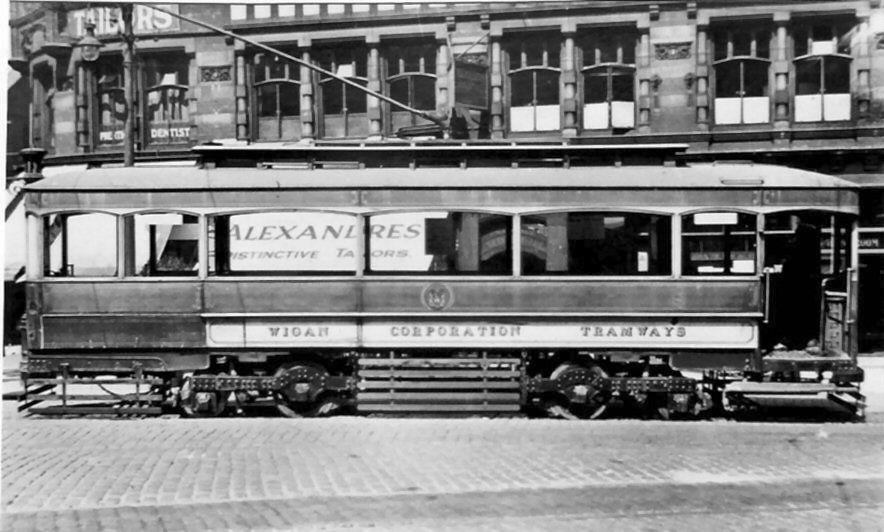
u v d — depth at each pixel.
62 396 10.96
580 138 18.25
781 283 11.59
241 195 11.05
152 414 11.27
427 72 18.33
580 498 7.57
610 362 11.31
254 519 6.91
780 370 10.95
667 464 8.76
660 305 10.91
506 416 11.39
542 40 18.39
